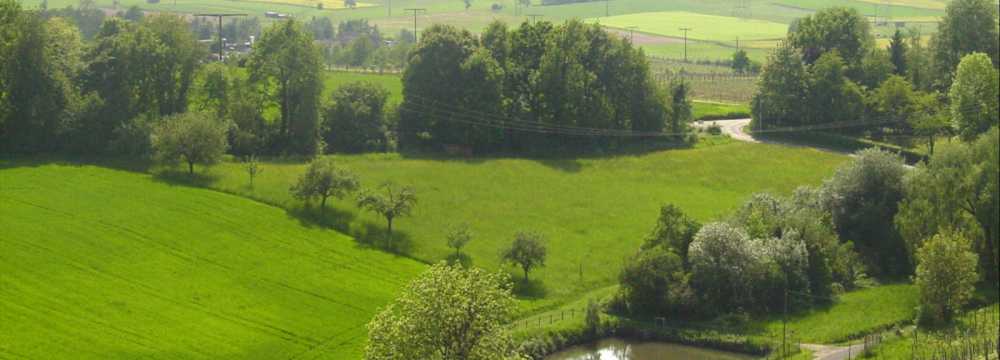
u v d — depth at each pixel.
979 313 148.62
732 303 153.12
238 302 145.38
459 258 165.00
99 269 151.75
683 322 149.50
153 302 143.12
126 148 198.25
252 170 188.38
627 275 151.62
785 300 150.12
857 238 171.88
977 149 164.62
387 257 164.25
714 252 154.50
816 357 135.62
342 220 174.50
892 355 133.12
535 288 157.50
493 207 188.75
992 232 159.62
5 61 199.38
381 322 103.50
